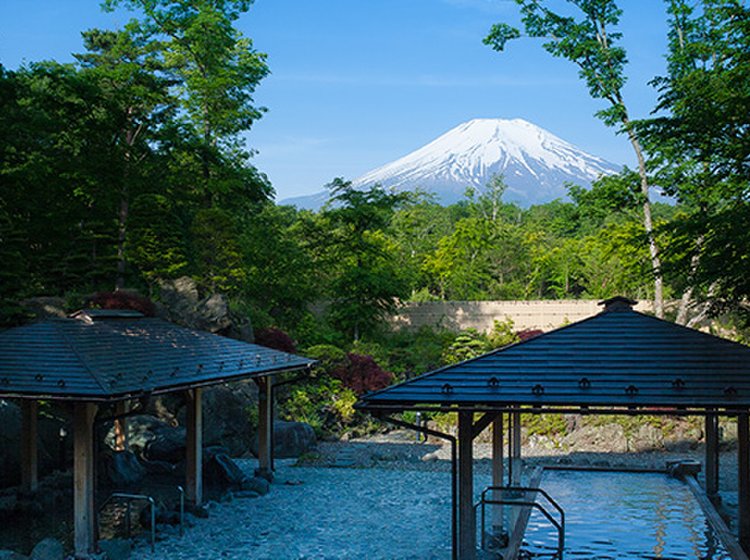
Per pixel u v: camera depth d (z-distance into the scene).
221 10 36.38
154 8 34.91
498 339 38.22
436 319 41.56
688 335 10.90
